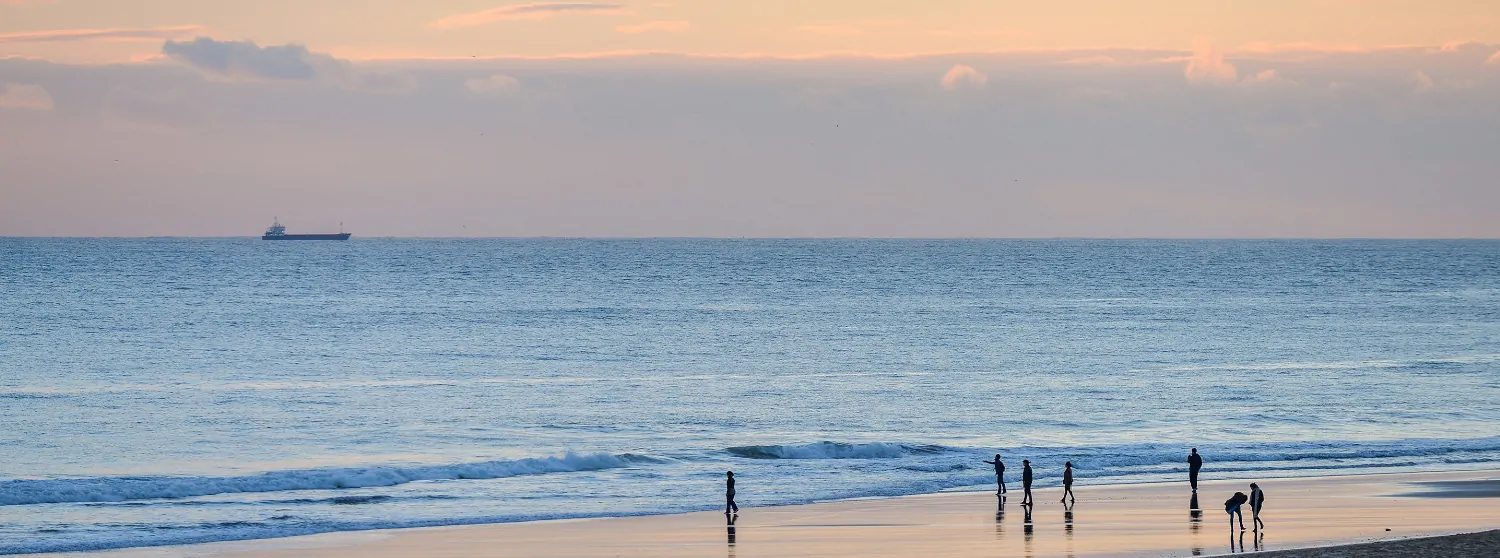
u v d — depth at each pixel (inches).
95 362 3612.2
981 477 1990.7
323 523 1579.7
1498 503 1696.6
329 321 5167.3
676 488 1889.8
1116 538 1467.8
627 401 2970.0
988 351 4232.3
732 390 3189.0
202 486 1831.9
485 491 1855.3
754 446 2235.5
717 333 4822.8
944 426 2645.2
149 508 1689.2
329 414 2699.3
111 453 2215.8
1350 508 1663.4
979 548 1417.3
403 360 3801.7
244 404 2822.3
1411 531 1494.8
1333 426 2662.4
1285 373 3651.6
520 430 2527.1
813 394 3127.5
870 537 1487.5
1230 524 1547.7
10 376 3284.9
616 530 1541.6
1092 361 3949.3
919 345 4421.8
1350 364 3922.2
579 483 1931.6
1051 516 1628.9
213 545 1446.9
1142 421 2723.9
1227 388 3297.2
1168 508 1690.5
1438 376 3599.9
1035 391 3213.6
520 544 1451.8
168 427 2500.0
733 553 1398.9
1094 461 2146.9
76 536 1486.2
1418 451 2231.8
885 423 2677.2
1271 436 2517.2
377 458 2192.4
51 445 2290.8
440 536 1502.2
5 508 1678.2
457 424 2591.0
